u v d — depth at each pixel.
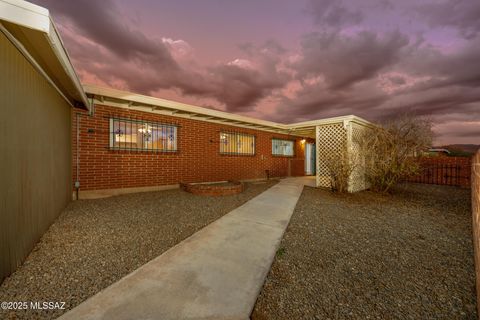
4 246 1.96
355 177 7.08
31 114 2.66
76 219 3.78
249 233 3.31
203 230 3.39
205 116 7.70
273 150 11.26
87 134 5.41
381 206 5.21
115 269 2.21
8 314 1.54
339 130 7.58
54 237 2.99
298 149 12.73
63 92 4.14
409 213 4.60
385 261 2.52
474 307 1.73
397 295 1.89
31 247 2.58
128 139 6.18
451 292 1.93
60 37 2.45
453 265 2.42
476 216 2.08
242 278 2.09
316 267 2.37
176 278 2.06
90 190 5.46
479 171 1.86
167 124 6.96
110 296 1.77
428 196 6.51
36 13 1.96
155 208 4.59
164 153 6.88
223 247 2.79
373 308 1.72
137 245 2.80
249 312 1.63
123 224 3.56
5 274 1.96
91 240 2.92
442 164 9.17
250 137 10.05
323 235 3.32
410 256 2.64
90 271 2.16
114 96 5.30
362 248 2.87
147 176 6.50
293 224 3.82
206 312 1.61
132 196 5.78
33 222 2.67
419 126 6.30
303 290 1.95
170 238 3.06
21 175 2.34
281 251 2.74
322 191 7.14
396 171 6.51
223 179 8.71
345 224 3.85
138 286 1.92
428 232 3.48
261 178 10.39
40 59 2.74
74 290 1.84
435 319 1.60
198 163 7.83
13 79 2.20
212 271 2.21
